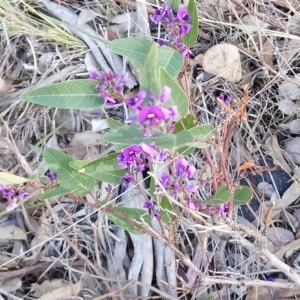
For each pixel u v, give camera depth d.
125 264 0.41
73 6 0.46
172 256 0.39
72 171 0.33
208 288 0.40
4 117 0.45
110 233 0.41
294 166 0.42
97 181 0.42
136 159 0.29
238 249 0.41
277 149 0.42
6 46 0.46
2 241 0.43
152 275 0.40
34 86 0.45
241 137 0.42
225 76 0.42
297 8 0.44
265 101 0.43
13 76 0.46
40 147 0.44
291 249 0.40
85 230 0.42
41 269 0.42
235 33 0.44
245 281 0.34
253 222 0.41
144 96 0.22
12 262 0.42
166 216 0.33
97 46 0.44
